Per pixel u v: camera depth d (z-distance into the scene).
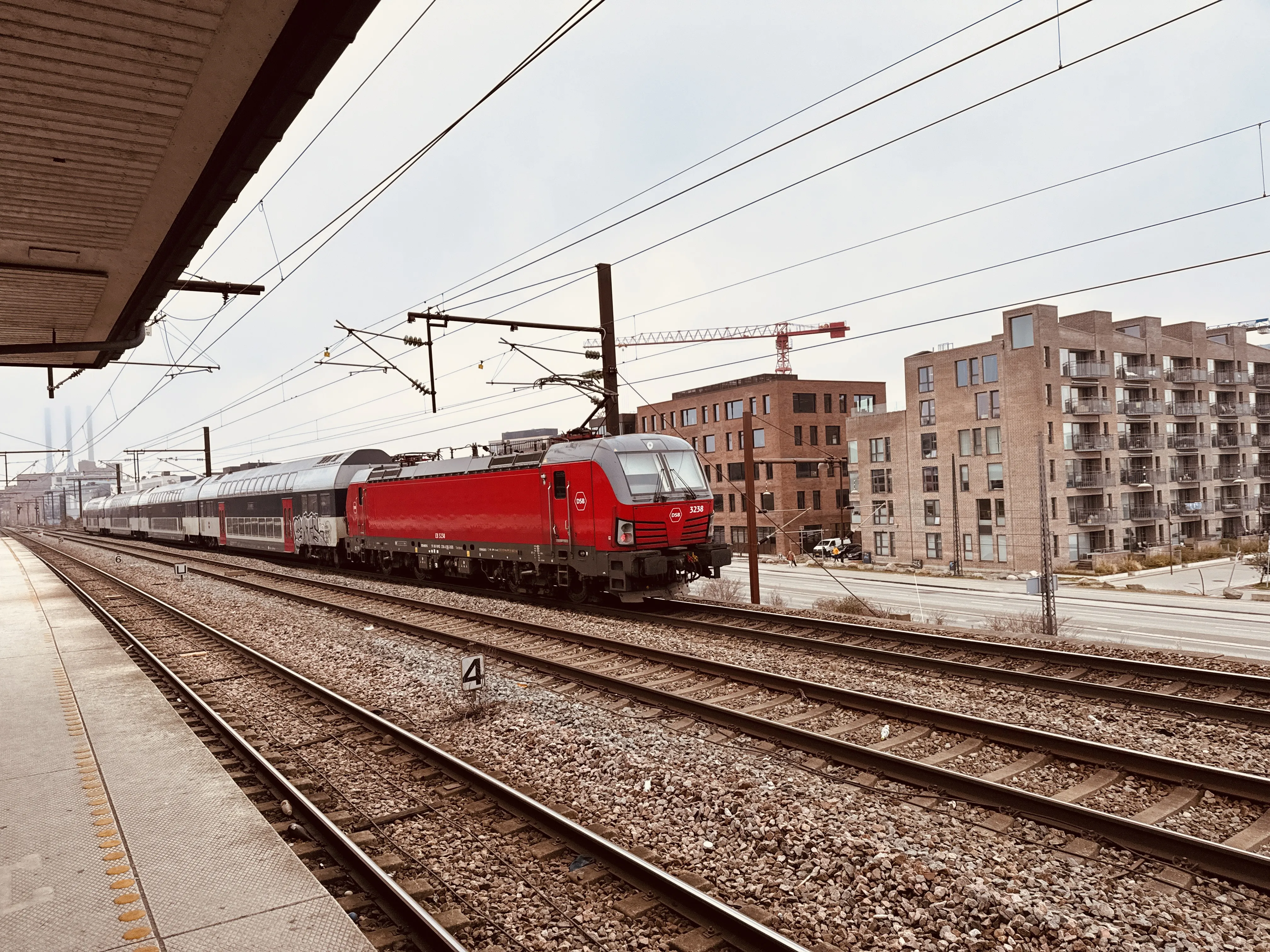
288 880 4.85
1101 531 51.25
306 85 5.84
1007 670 10.00
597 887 5.26
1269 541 55.47
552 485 17.42
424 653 12.95
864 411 60.09
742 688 10.02
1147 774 6.62
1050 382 47.41
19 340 13.20
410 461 25.28
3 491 162.75
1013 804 6.10
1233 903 4.84
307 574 28.14
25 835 5.52
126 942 4.12
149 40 5.31
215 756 7.90
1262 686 8.62
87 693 9.92
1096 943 4.45
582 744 8.05
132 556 41.16
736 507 64.88
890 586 44.94
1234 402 63.84
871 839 5.61
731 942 4.54
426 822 6.42
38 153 6.73
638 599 16.58
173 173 7.31
